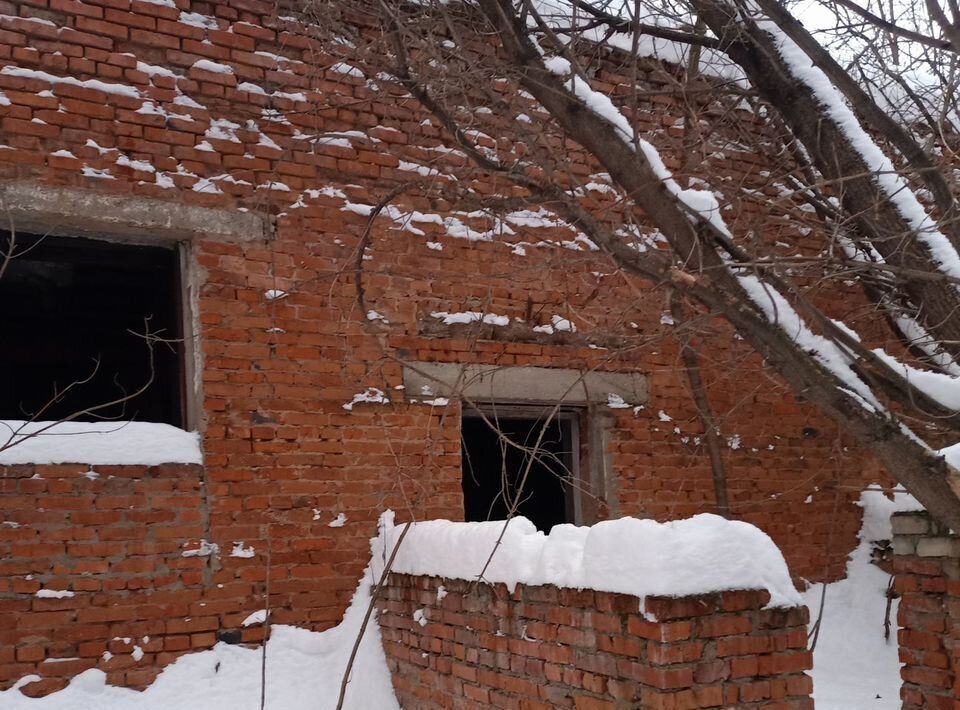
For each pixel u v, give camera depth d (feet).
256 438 17.30
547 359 20.39
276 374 17.65
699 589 10.59
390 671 16.44
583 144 11.75
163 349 21.94
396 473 18.40
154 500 16.30
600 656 11.28
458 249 19.77
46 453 15.58
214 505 16.75
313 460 17.74
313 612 17.25
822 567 23.02
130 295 25.43
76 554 15.56
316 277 16.55
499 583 13.26
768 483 22.81
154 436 16.57
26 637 14.98
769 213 18.43
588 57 20.20
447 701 14.52
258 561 16.97
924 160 13.61
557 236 20.86
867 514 23.68
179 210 17.10
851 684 19.56
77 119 16.43
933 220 15.89
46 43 16.37
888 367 10.62
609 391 21.11
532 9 12.86
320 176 18.63
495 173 11.79
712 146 20.56
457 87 15.03
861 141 13.53
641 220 20.27
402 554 16.26
